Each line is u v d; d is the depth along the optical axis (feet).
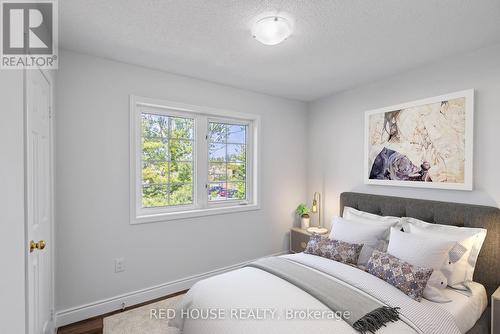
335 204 11.27
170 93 8.86
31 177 4.47
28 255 3.97
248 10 5.34
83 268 7.43
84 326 7.09
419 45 6.88
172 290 8.98
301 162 12.54
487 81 6.95
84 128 7.39
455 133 7.45
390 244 6.91
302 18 5.61
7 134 3.28
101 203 7.68
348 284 5.95
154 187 8.98
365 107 10.08
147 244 8.51
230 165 10.82
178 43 6.81
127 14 5.49
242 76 9.21
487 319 6.24
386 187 9.32
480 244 6.57
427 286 5.69
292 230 11.78
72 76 7.22
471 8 5.23
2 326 3.07
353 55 7.50
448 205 7.42
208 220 9.86
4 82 3.21
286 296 5.34
